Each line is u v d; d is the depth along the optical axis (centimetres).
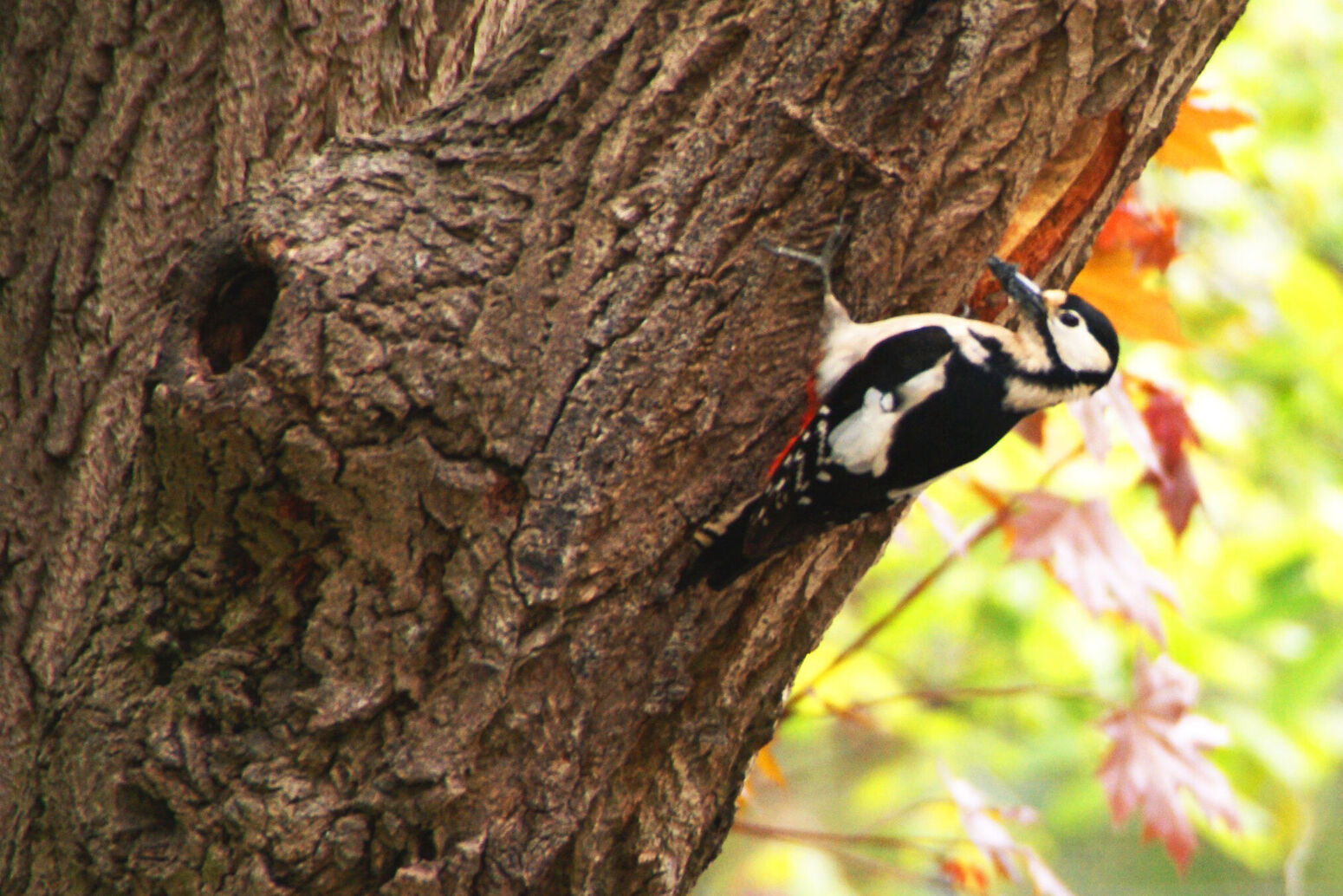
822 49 654
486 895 652
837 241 679
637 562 661
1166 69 708
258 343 623
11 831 679
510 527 638
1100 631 1633
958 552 999
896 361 753
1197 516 1595
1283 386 1786
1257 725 1596
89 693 661
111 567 673
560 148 663
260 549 640
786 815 1920
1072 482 1495
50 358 729
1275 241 1805
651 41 664
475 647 636
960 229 707
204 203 736
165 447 628
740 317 667
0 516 721
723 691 711
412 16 775
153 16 733
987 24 654
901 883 1659
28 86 735
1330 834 2058
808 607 745
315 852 628
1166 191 1697
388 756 635
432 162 665
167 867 636
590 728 666
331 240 633
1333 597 1703
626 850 696
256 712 641
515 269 647
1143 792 984
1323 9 1789
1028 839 1859
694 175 655
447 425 632
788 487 675
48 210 732
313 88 754
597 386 642
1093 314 839
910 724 1692
